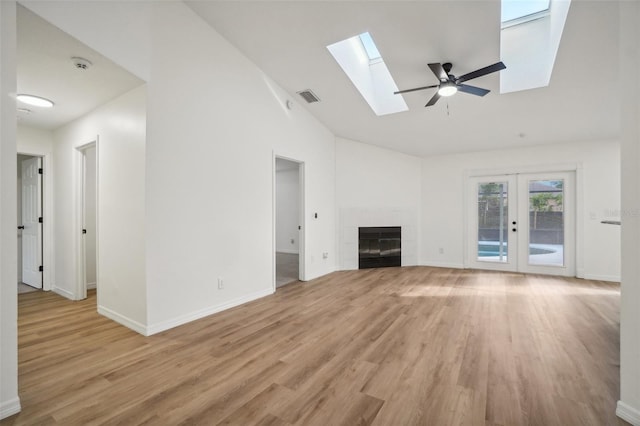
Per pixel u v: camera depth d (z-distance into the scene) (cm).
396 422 156
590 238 502
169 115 281
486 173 584
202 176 314
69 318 308
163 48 274
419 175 643
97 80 259
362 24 295
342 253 587
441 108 441
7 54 158
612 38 273
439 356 229
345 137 587
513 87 374
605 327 287
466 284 464
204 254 317
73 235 374
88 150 425
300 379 197
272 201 416
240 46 352
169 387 188
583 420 157
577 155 512
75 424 155
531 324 295
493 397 177
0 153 156
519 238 561
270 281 411
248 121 374
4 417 158
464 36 290
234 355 231
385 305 358
